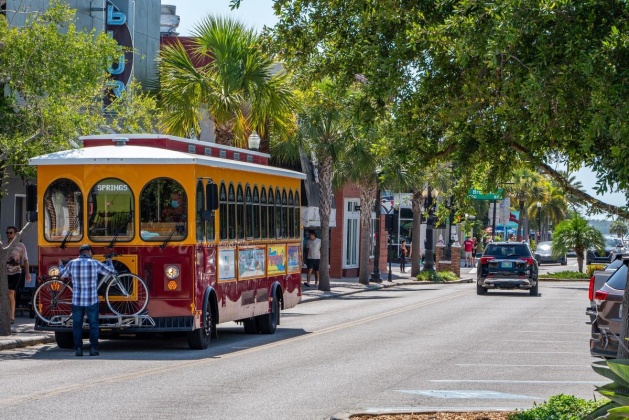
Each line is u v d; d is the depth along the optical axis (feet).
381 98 53.98
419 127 54.65
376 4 53.06
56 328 89.66
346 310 150.41
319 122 194.59
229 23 156.66
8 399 60.13
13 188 139.74
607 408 37.52
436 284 248.73
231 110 153.28
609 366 33.94
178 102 154.10
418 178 221.05
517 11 44.19
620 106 42.14
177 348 94.27
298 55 57.26
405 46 50.21
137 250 88.89
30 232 144.77
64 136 101.24
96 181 89.66
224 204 96.99
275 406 58.85
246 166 101.76
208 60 200.13
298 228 121.60
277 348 94.17
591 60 42.32
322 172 198.59
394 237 377.71
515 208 604.08
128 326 88.17
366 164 200.23
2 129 99.50
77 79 99.81
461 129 54.39
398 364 81.46
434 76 52.39
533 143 51.83
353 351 91.45
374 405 59.62
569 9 44.65
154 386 66.80
